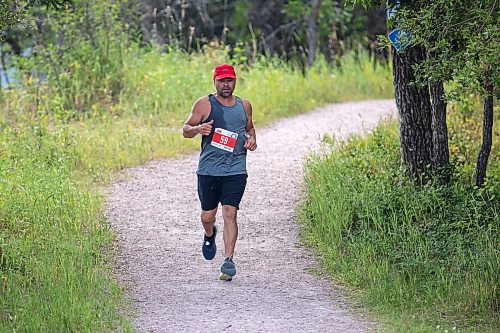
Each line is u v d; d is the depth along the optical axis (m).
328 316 17.69
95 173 31.34
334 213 24.11
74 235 22.89
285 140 38.25
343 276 20.55
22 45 46.16
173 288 19.66
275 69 52.97
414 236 22.00
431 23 20.11
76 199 25.81
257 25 73.50
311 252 22.91
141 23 59.00
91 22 46.06
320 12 70.12
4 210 23.62
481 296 18.36
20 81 42.44
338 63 64.38
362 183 25.84
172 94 43.91
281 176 31.25
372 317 17.67
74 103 43.28
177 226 25.41
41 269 19.44
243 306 18.31
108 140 35.38
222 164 19.86
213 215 20.38
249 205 27.62
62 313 16.83
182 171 32.53
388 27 22.77
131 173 32.00
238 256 22.50
